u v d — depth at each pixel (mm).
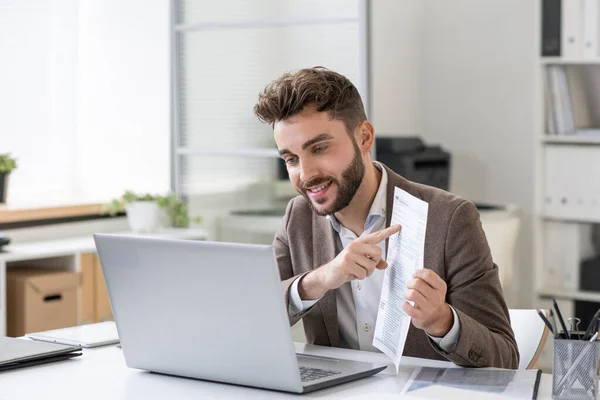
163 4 4820
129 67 4949
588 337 1575
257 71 4578
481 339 1784
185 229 4723
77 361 1945
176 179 4844
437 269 1973
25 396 1662
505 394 1599
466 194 5406
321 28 4367
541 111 4613
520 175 5191
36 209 4270
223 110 4699
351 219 2068
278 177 4559
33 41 4859
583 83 4852
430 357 1997
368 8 4227
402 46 5359
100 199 4770
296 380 1617
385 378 1755
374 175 2055
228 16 4645
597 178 4508
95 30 5035
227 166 4715
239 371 1687
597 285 4594
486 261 1964
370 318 2064
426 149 4969
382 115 5191
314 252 2137
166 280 1709
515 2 5156
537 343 2139
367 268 1817
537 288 4676
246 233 4676
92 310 4227
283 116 1867
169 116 4840
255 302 1598
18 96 4809
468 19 5336
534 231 4656
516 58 5172
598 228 4809
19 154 4824
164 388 1712
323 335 2098
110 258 1786
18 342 2043
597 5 4406
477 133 5340
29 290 3873
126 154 4977
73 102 5102
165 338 1763
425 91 5520
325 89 1859
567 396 1558
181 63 4805
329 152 1875
